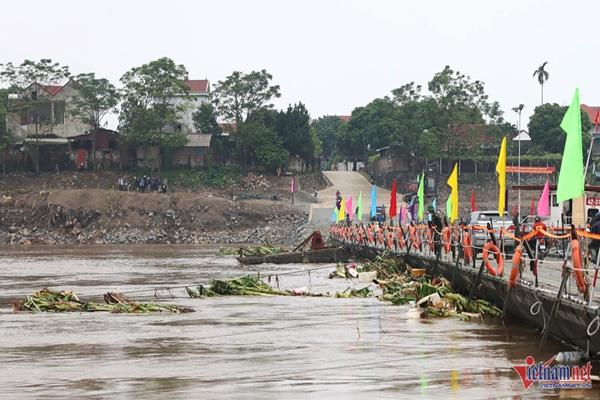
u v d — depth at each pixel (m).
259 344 60.25
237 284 96.69
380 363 52.38
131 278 121.31
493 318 70.50
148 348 59.12
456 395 43.72
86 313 79.25
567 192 51.47
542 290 54.31
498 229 85.69
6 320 74.25
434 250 95.25
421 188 121.50
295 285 107.62
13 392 45.88
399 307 81.00
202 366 52.38
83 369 51.88
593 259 66.38
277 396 44.19
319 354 55.81
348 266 123.88
